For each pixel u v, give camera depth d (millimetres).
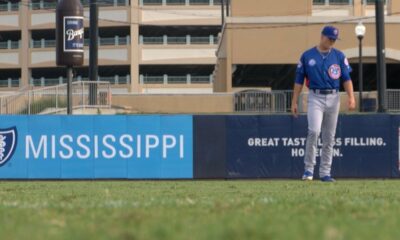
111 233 15625
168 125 48875
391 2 147875
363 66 152750
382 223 18125
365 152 47969
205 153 48688
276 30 141250
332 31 38750
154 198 28766
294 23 141000
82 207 23203
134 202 25609
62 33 82688
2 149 48938
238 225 16906
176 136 48906
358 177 47844
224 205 23531
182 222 17875
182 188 38062
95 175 48906
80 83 118125
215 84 179125
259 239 14797
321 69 39406
